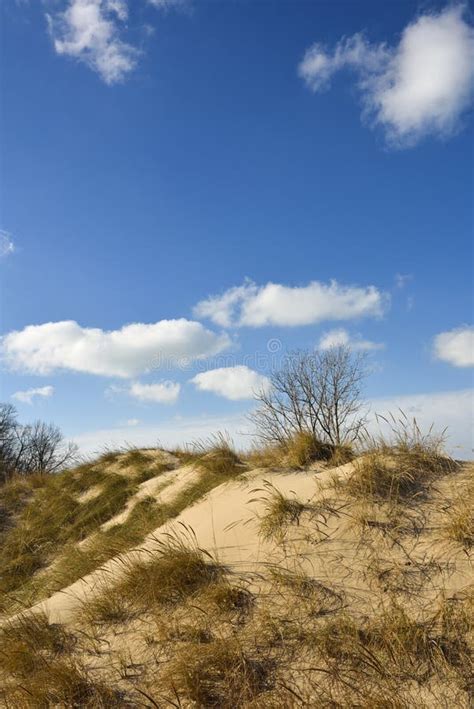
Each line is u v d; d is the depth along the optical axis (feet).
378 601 15.69
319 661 14.10
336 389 50.06
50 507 41.06
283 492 22.52
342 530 18.67
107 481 42.45
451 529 17.44
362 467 21.18
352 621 15.10
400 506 19.24
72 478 45.78
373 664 13.73
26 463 96.53
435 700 12.74
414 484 20.31
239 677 13.80
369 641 14.43
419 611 15.14
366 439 23.40
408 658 13.80
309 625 15.20
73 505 40.09
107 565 22.39
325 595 16.19
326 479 22.07
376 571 16.70
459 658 13.64
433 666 13.55
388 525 18.45
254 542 19.42
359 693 13.12
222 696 13.51
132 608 17.60
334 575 16.89
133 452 47.57
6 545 36.11
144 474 41.70
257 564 18.07
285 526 19.52
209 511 24.04
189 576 17.92
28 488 48.32
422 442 22.35
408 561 16.92
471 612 14.65
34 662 16.12
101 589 19.49
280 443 31.89
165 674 14.40
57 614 18.95
